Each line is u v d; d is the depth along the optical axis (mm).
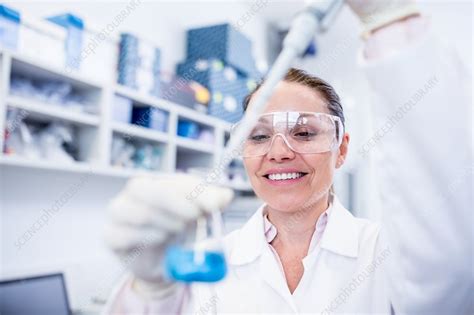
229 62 3158
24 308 1788
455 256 496
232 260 1003
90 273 2352
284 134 857
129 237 450
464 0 3479
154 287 524
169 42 3184
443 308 557
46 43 1882
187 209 458
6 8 1701
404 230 507
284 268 987
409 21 469
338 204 1031
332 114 951
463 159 474
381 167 519
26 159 1755
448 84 460
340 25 4105
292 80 934
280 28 4625
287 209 893
